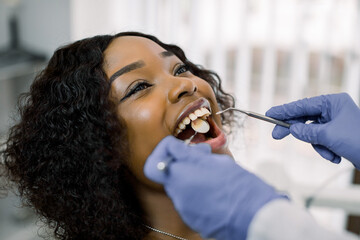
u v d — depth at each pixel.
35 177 1.06
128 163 0.99
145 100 0.97
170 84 0.99
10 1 2.54
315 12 2.28
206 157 0.69
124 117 0.98
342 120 1.02
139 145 0.98
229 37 2.44
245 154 2.40
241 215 0.63
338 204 1.61
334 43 2.29
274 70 2.39
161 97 0.97
